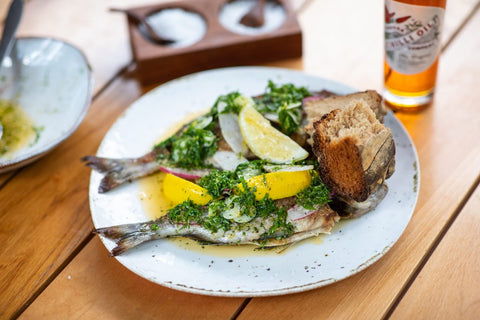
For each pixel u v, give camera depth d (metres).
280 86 0.65
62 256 0.56
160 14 0.73
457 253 0.53
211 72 0.67
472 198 0.57
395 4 0.57
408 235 0.55
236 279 0.51
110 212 0.57
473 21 0.72
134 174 0.59
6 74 0.68
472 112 0.64
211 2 0.74
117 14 0.78
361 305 0.51
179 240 0.54
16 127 0.64
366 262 0.51
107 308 0.52
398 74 0.62
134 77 0.71
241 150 0.59
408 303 0.51
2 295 0.53
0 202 0.60
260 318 0.50
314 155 0.57
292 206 0.54
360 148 0.50
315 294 0.51
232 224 0.54
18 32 0.76
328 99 0.59
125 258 0.52
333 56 0.71
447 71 0.68
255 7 0.71
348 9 0.77
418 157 0.60
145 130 0.64
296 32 0.69
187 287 0.50
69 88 0.66
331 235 0.53
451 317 0.50
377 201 0.54
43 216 0.59
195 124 0.61
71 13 0.78
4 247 0.56
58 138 0.60
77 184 0.61
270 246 0.53
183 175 0.59
